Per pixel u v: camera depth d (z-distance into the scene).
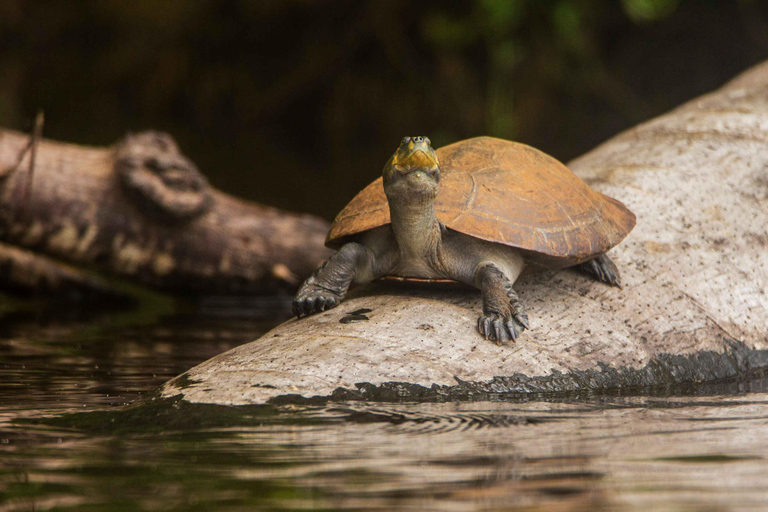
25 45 32.72
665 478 4.61
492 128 32.91
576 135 32.81
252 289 15.71
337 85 36.69
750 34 32.28
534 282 8.99
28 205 14.27
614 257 9.55
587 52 32.78
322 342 7.61
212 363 7.53
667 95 33.47
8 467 4.94
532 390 7.55
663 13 28.75
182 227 14.99
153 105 36.91
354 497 4.31
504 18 28.80
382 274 8.44
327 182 28.56
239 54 37.38
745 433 5.75
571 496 4.29
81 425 6.13
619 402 7.13
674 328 8.88
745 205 10.80
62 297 15.84
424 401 7.02
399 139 35.59
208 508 4.17
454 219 7.84
